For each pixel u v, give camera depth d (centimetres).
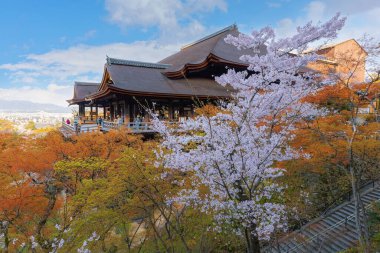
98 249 1370
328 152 1304
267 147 905
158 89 2544
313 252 1449
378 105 1886
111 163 1380
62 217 1372
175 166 941
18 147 1523
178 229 1126
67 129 3388
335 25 874
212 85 2952
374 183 1900
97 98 2844
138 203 1145
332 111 1538
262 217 941
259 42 974
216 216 1038
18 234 1207
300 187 1741
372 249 1110
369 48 1169
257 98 984
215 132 927
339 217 1675
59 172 1288
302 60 947
